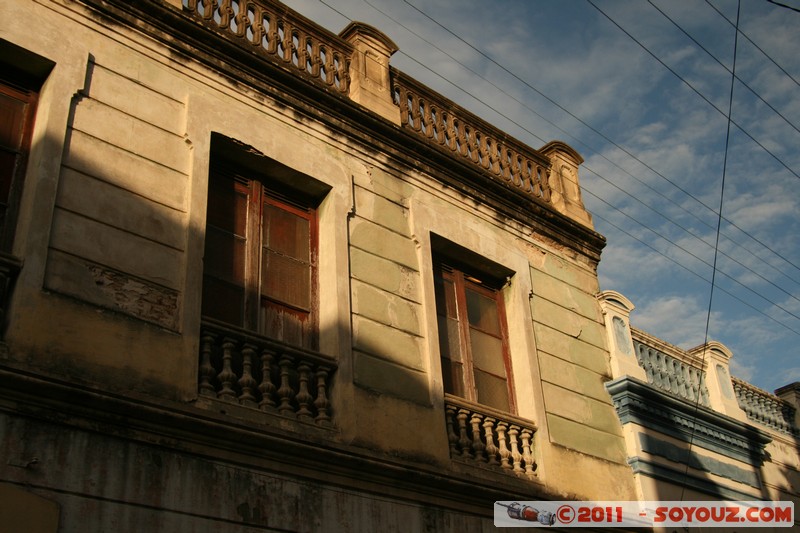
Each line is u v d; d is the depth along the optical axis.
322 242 10.73
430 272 11.46
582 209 14.72
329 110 11.30
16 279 7.83
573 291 13.53
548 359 12.40
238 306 9.72
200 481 8.03
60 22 9.20
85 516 7.23
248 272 9.98
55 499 7.14
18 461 7.07
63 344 7.77
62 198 8.41
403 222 11.55
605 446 12.33
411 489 9.61
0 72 8.90
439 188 12.30
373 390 9.91
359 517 9.03
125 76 9.52
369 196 11.29
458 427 10.72
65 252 8.19
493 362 12.09
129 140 9.22
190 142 9.70
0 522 6.77
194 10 10.60
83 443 7.48
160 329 8.48
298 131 10.88
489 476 10.54
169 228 9.11
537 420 11.59
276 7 11.62
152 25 9.98
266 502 8.40
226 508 8.09
